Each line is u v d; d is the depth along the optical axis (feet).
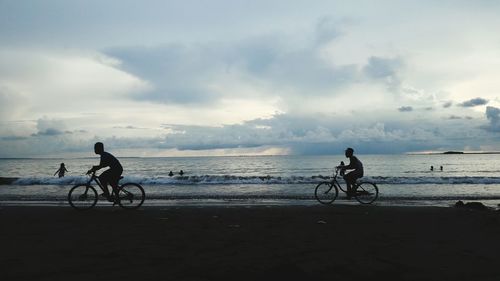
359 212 35.42
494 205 45.52
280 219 31.14
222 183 80.89
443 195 56.54
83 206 40.50
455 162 352.49
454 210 36.94
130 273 16.31
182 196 54.39
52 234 24.81
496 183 78.74
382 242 22.59
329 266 17.56
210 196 54.24
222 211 35.94
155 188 70.33
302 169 236.63
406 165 284.82
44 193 60.23
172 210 36.83
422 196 54.60
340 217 32.30
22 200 50.06
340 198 49.44
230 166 294.46
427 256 19.36
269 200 49.60
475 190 64.85
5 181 81.97
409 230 26.45
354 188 43.39
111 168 36.52
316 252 20.08
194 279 15.60
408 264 17.93
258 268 17.19
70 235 24.49
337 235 24.63
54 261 18.16
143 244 21.88
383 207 39.58
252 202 47.21
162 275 16.07
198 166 298.56
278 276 16.14
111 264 17.69
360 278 15.96
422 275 16.34
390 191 63.36
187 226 27.86
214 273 16.42
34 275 15.97
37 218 31.83
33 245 21.59
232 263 17.93
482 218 31.76
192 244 21.90
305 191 63.57
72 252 19.93
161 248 20.89
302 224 28.73
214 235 24.49
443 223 29.43
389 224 28.89
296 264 17.85
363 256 19.31
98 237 23.86
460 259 18.83
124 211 36.37
